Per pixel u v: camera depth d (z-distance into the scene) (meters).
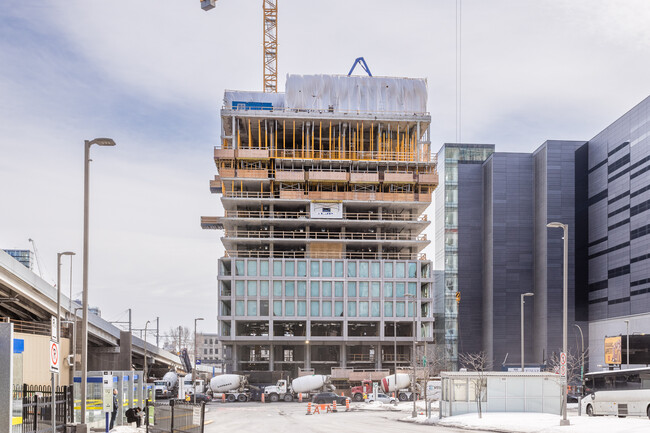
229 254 126.25
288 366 125.12
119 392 37.44
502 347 147.25
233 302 114.94
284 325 121.25
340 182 129.00
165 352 133.00
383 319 116.94
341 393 89.12
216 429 38.28
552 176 143.88
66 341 63.28
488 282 152.62
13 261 55.94
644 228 117.81
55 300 66.00
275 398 90.06
